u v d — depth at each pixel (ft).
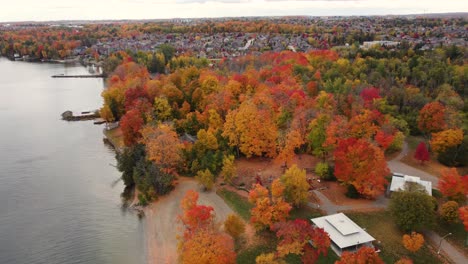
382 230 224.94
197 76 540.11
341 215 225.76
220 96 389.39
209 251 187.11
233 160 302.25
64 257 223.10
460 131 305.32
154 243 232.53
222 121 353.51
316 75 492.13
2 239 240.12
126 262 217.77
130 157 308.40
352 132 301.84
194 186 290.97
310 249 196.13
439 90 441.68
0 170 336.90
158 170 282.97
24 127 460.14
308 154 322.75
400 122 353.92
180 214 257.55
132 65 649.20
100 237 241.76
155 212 264.52
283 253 191.42
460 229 224.53
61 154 376.89
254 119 305.94
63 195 294.66
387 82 466.29
